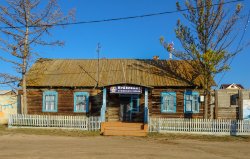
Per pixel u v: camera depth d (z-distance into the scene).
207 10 29.94
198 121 28.97
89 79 34.78
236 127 28.58
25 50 31.61
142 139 25.58
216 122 28.77
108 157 17.55
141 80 34.22
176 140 25.22
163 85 33.44
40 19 31.30
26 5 30.72
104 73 35.84
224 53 29.42
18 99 35.69
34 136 25.84
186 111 33.56
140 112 33.91
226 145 23.16
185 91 33.69
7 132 27.92
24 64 32.03
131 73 35.66
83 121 30.11
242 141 25.44
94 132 28.95
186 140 25.34
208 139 26.17
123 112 34.03
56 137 25.61
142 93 32.66
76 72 36.06
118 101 34.19
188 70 35.84
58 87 34.31
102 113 30.20
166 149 20.55
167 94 33.84
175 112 33.62
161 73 35.44
